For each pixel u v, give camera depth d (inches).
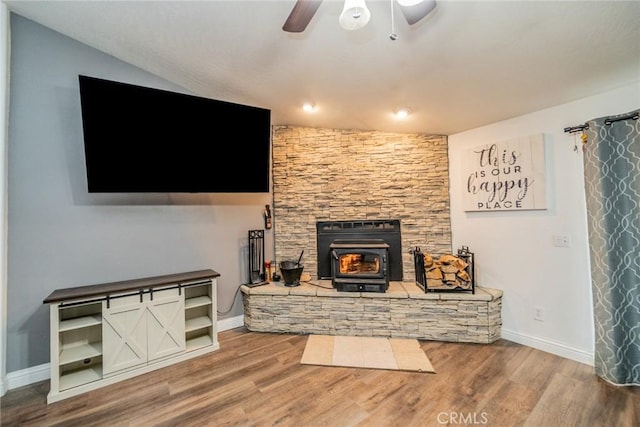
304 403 74.8
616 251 83.1
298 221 135.9
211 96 114.0
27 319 83.7
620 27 61.7
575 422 67.3
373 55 78.6
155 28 79.9
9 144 81.8
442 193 131.6
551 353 99.1
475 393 78.2
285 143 135.9
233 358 98.0
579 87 87.4
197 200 116.4
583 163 91.4
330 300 115.3
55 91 89.0
